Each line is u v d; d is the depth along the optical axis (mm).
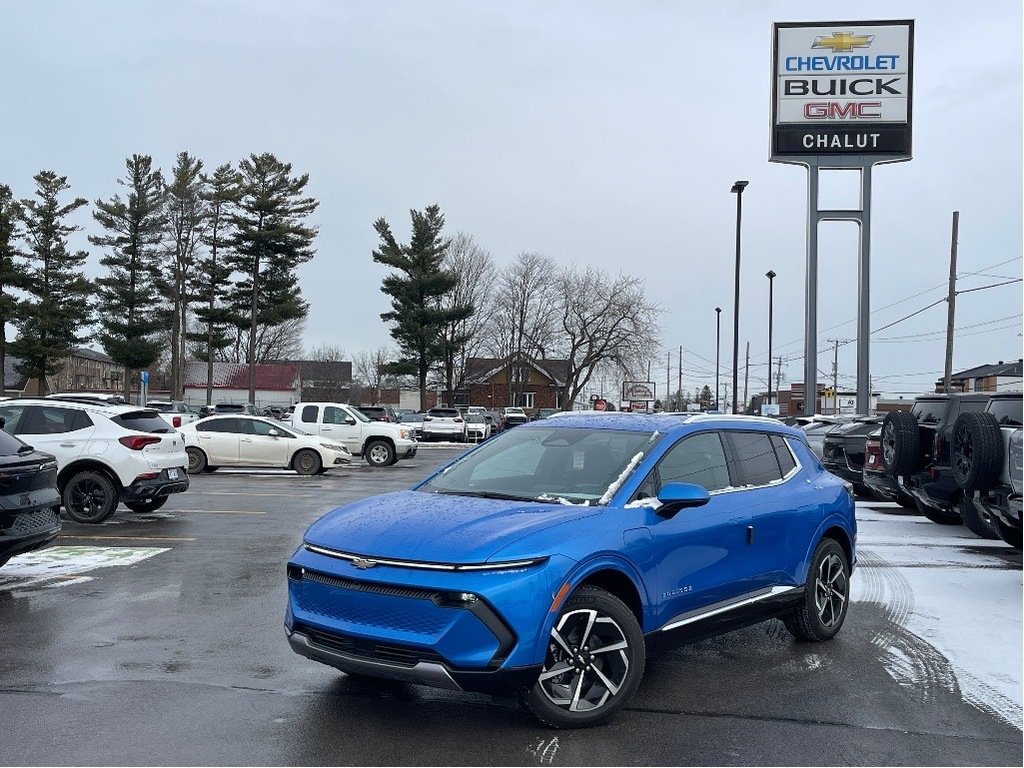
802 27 28734
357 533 5059
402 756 4562
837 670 6184
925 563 10227
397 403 96875
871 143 28484
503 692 4715
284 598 8078
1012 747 4789
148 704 5273
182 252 55844
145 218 52562
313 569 5020
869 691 5723
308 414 26938
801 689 5750
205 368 83750
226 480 20625
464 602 4562
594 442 6000
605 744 4758
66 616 7387
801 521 6652
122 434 12719
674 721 5125
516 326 72625
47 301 50812
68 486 12586
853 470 17312
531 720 5094
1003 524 9359
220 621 7238
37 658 6184
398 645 4645
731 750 4703
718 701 5492
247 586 8578
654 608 5332
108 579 8883
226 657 6246
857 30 28500
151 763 4422
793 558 6559
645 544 5273
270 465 22656
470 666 4547
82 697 5387
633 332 71375
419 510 5309
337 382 84812
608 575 5129
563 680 4969
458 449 39438
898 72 28406
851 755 4660
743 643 6906
